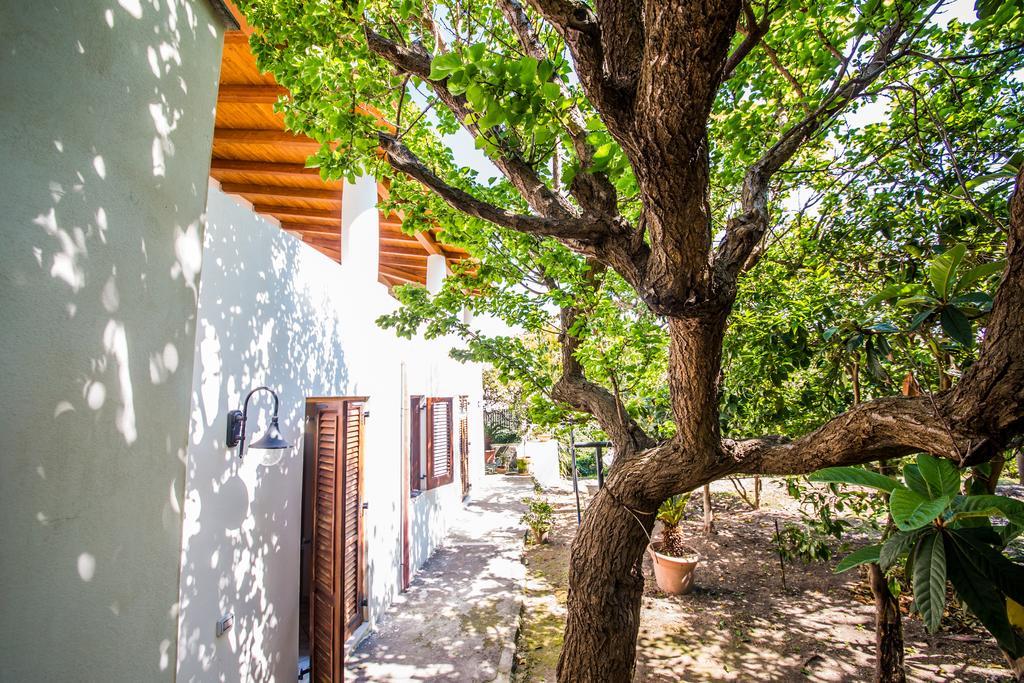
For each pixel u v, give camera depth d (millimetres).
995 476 2238
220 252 2828
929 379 3436
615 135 1481
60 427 1309
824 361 3971
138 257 1623
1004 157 3207
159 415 1696
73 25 1388
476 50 1545
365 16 2447
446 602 5496
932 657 4172
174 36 1828
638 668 4227
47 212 1290
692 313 1742
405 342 6211
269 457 2906
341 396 4359
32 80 1259
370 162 2393
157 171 1724
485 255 3609
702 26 1062
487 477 13172
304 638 4578
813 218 4395
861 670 4117
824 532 4383
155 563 1646
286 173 5297
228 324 2873
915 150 3490
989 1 1973
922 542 1385
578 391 3646
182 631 2393
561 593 5875
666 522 5977
